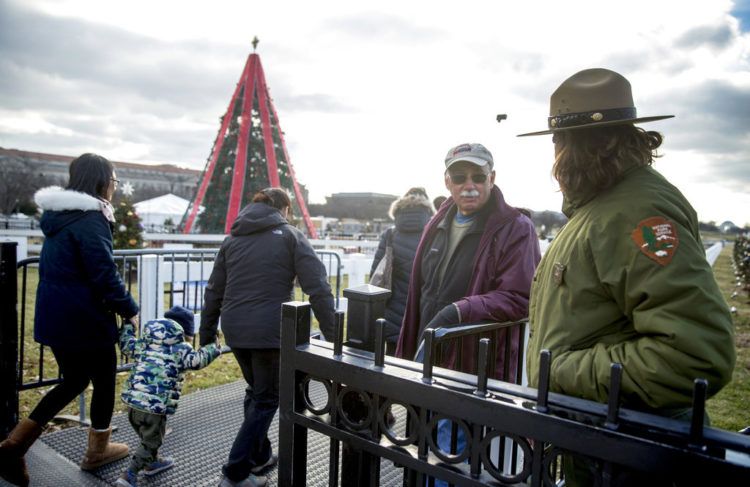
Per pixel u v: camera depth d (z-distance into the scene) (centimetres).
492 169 250
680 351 99
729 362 99
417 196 359
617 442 90
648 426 90
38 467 276
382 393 124
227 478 252
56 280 250
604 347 116
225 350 509
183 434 324
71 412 361
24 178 4812
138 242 1145
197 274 506
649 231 108
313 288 263
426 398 115
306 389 146
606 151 123
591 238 117
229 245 271
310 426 141
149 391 254
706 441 85
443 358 214
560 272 124
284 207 283
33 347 535
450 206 276
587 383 114
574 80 129
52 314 250
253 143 1741
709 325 99
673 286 101
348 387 131
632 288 108
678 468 84
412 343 284
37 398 390
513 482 103
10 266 296
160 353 261
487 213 258
